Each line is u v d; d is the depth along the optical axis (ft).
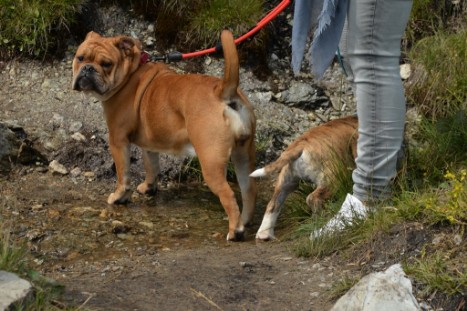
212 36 22.77
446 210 14.06
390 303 12.00
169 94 17.58
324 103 22.50
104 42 18.26
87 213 17.88
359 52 14.35
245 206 17.67
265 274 14.20
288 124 21.83
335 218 15.33
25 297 11.23
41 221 17.25
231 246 16.42
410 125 20.52
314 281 13.75
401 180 15.78
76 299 12.62
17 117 21.02
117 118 18.45
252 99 22.31
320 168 16.39
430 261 13.16
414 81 21.61
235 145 16.76
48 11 22.40
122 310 12.37
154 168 19.17
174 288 13.50
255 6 23.00
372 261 14.01
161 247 16.44
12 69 22.43
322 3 14.78
